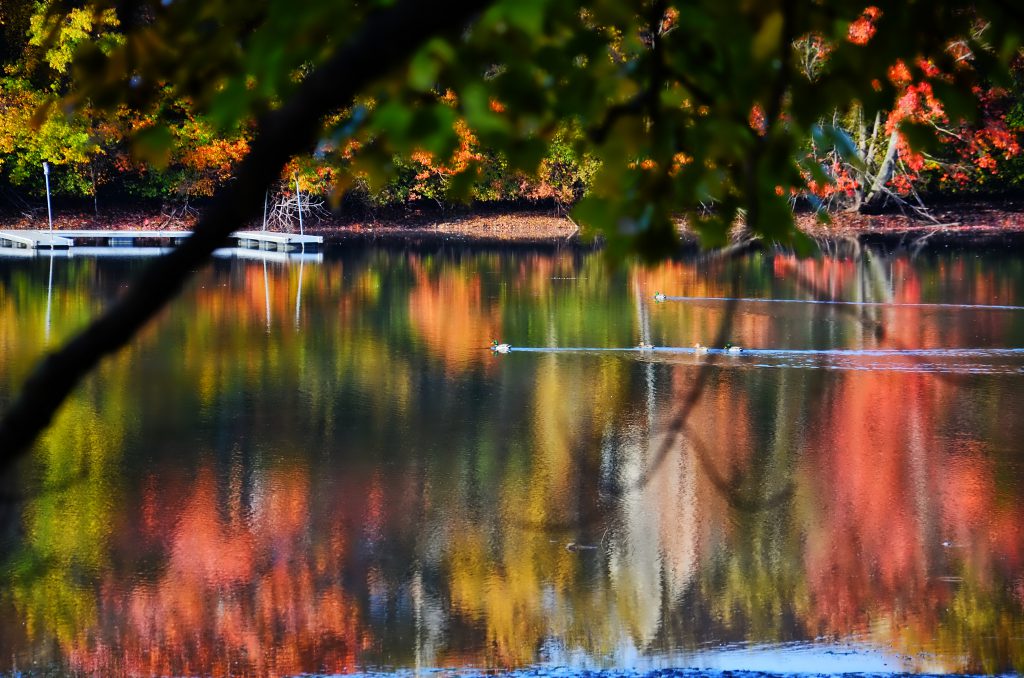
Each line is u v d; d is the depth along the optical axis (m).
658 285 60.94
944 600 19.38
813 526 23.19
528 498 25.02
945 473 26.72
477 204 112.50
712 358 40.72
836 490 25.50
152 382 36.16
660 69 3.91
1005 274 64.88
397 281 63.28
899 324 47.84
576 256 78.56
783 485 25.88
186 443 29.12
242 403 33.50
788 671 16.66
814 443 29.42
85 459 27.55
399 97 3.42
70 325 46.47
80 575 20.58
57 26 4.34
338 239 94.88
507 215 109.88
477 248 85.75
